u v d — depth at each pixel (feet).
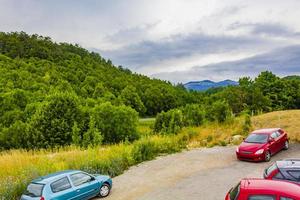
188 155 75.31
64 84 352.69
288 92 189.37
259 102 160.25
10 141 130.21
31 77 368.07
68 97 129.08
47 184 41.01
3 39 634.43
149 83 594.65
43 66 493.36
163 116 139.85
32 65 463.83
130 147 77.82
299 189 27.63
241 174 56.34
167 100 456.86
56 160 68.85
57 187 41.65
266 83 194.18
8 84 291.38
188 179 55.26
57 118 125.59
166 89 490.08
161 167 65.16
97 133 108.37
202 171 60.23
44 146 121.90
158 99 449.89
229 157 70.79
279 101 186.70
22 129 128.88
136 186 53.06
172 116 124.98
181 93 509.35
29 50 607.78
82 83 443.32
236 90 166.30
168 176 58.08
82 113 130.11
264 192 27.07
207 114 120.06
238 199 27.68
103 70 650.02
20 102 195.00
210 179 54.34
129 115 123.13
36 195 40.06
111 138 120.88
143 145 75.72
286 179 36.32
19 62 465.06
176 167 64.44
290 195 26.32
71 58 643.45
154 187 51.78
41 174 55.42
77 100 132.46
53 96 129.18
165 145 81.71
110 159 66.13
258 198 27.02
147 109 445.78
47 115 125.49
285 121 98.07
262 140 67.31
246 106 159.53
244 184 29.17
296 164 38.29
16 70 398.42
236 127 100.42
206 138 93.66
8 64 426.51
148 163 69.46
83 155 71.05
